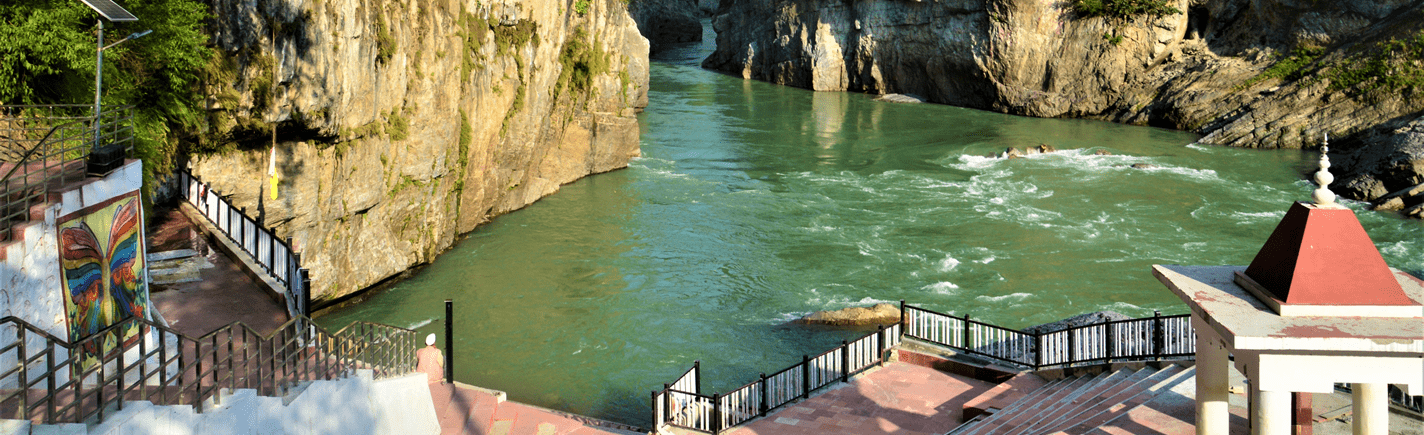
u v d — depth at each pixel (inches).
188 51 869.2
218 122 954.7
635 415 864.3
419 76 1262.3
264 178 1017.5
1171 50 2824.8
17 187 430.6
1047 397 674.8
